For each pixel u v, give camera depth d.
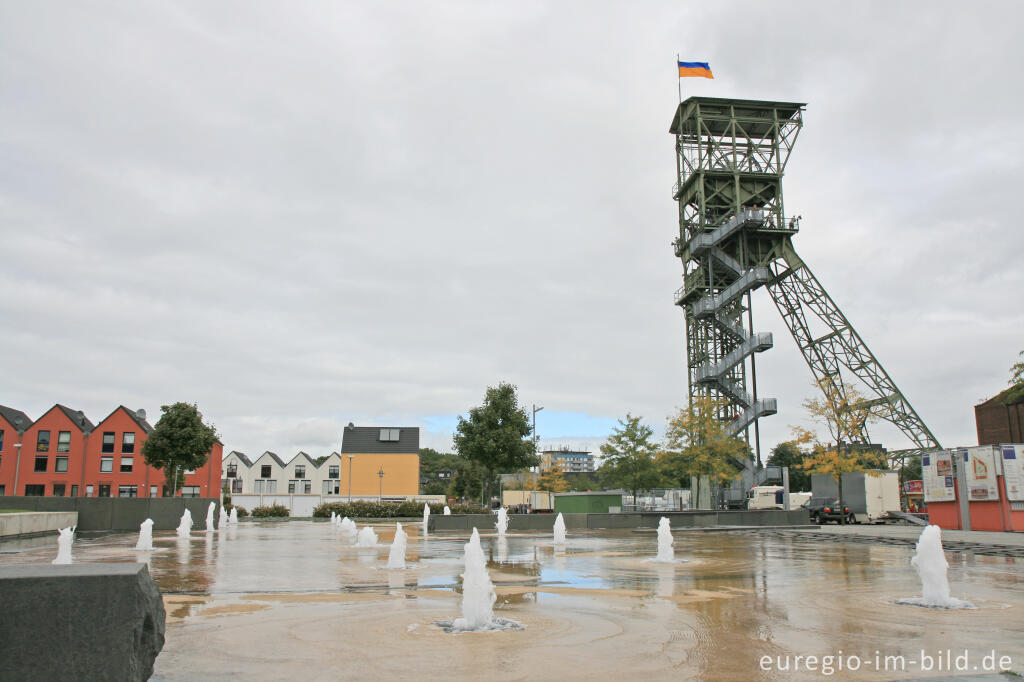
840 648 7.74
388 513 54.31
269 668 6.74
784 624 9.21
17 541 25.23
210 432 55.53
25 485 70.19
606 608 10.52
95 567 4.86
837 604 10.94
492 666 6.87
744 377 64.88
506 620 9.43
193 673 6.54
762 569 16.48
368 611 10.09
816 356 76.31
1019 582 13.97
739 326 63.00
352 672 6.60
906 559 19.36
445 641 8.03
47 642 4.46
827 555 20.77
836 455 45.09
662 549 18.56
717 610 10.35
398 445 84.88
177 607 10.45
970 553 22.19
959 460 36.47
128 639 4.55
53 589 4.50
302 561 18.03
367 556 19.59
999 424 75.81
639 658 7.24
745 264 65.94
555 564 17.67
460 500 109.50
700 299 66.94
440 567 16.58
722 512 40.12
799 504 61.38
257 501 65.75
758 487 59.00
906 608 10.58
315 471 92.56
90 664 4.48
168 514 35.16
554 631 8.66
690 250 68.25
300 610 10.17
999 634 8.54
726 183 68.31
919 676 6.54
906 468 86.62
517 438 50.88
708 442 50.28
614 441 56.09
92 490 70.69
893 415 73.12
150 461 53.72
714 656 7.35
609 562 18.27
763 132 71.81
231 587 12.81
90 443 71.56
